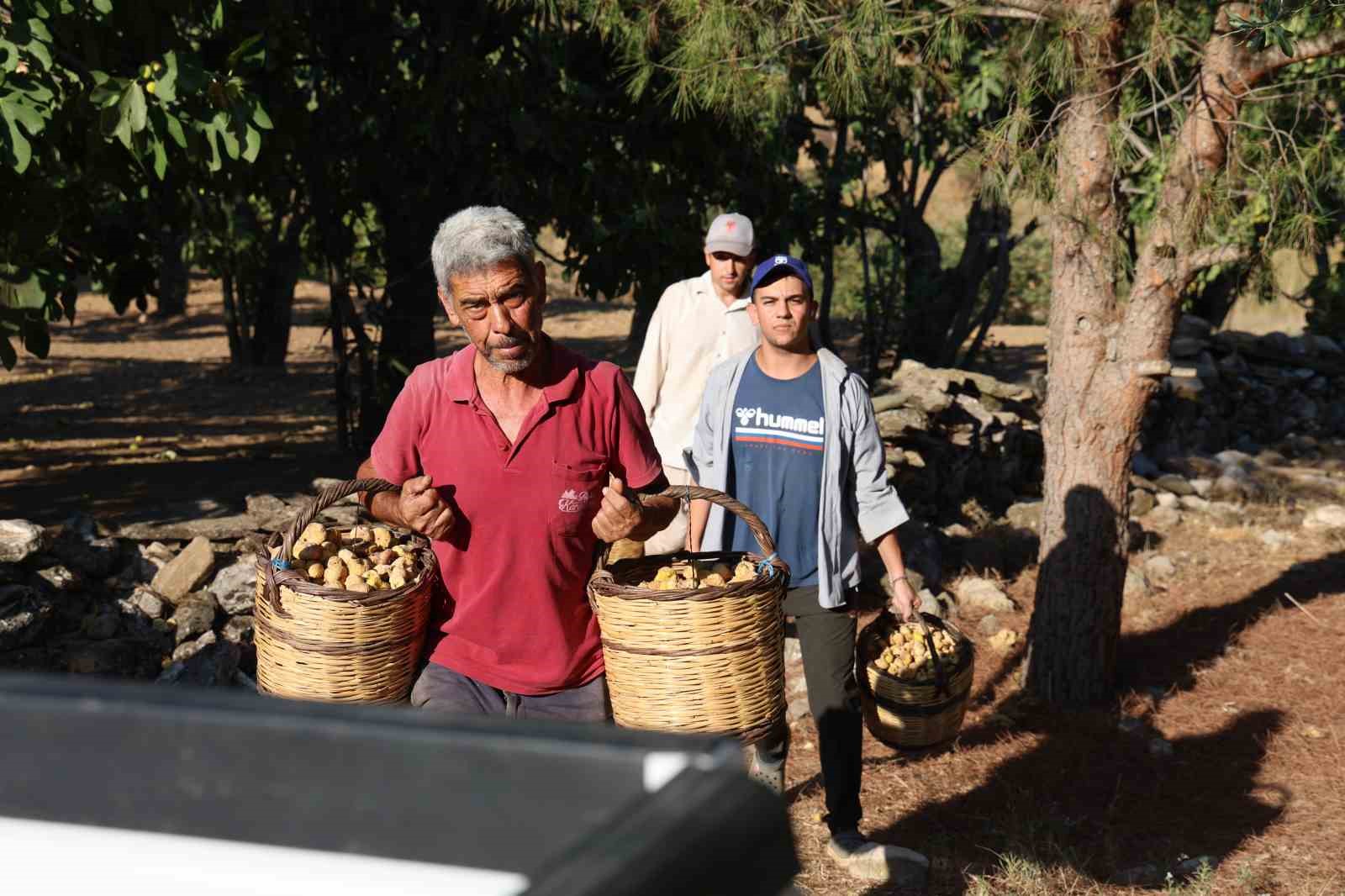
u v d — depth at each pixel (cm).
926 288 1309
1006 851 451
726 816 97
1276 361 1273
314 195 1037
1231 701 612
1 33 515
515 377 274
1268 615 736
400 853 113
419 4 966
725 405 405
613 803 107
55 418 1462
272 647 268
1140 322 566
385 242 1067
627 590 270
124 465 949
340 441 1088
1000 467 936
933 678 421
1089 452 587
